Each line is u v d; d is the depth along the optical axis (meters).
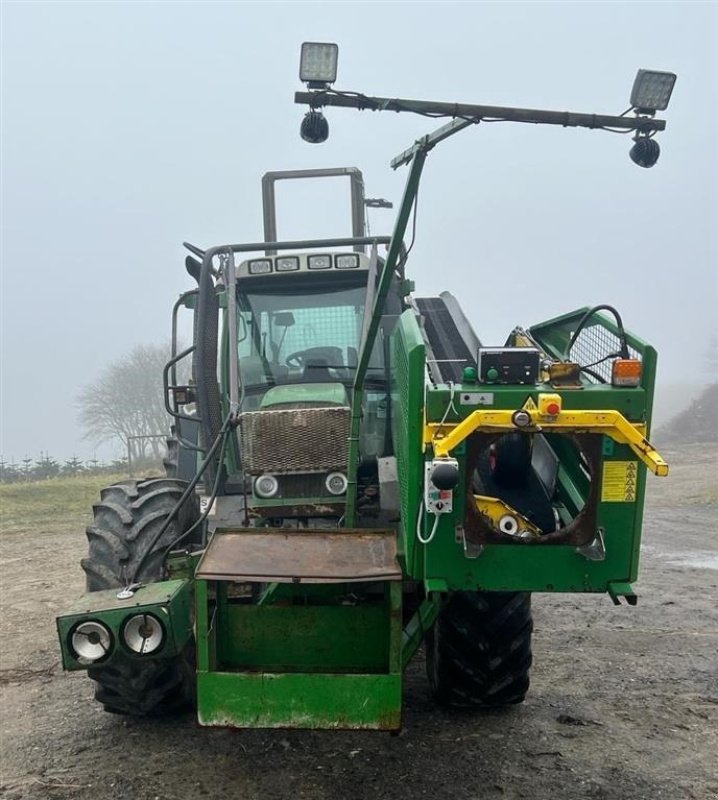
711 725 4.33
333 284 5.29
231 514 4.47
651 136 3.15
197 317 4.59
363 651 3.57
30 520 13.73
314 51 3.01
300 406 4.39
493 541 3.23
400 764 3.87
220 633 3.58
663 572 8.41
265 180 7.21
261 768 3.83
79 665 3.59
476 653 4.20
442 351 4.71
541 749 4.02
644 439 3.11
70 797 3.56
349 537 3.64
